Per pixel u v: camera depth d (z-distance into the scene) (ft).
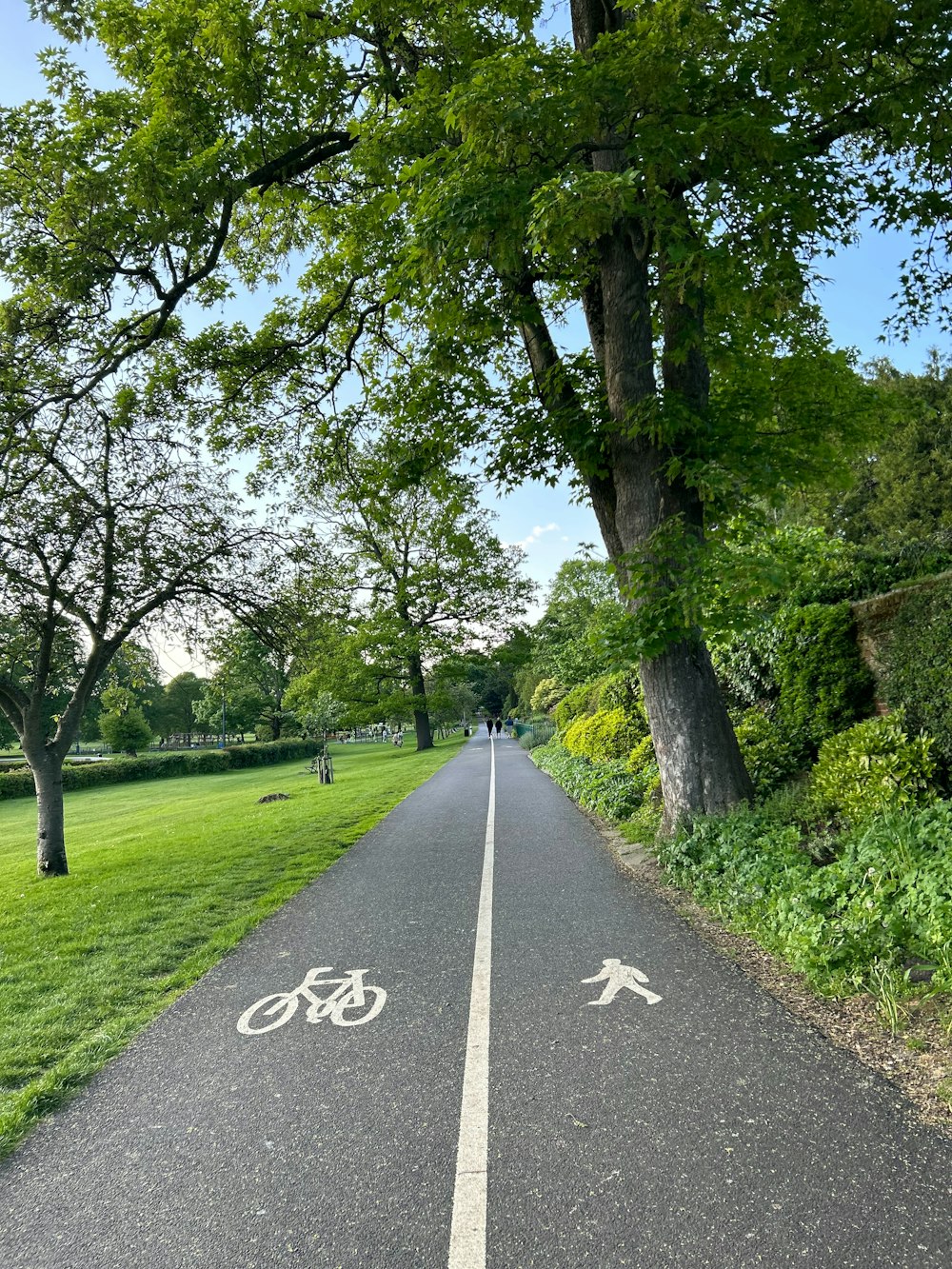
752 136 20.95
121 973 19.71
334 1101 11.84
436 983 16.76
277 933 22.24
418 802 55.67
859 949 14.43
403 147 28.32
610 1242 8.07
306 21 29.66
